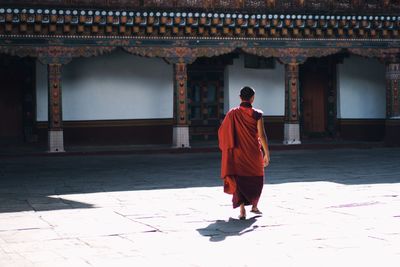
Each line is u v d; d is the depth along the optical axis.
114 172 22.11
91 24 28.47
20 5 27.47
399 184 17.58
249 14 30.23
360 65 36.25
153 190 16.98
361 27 31.77
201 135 34.62
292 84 31.52
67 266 8.59
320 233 10.56
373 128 36.44
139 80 33.09
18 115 31.77
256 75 34.88
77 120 32.19
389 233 10.45
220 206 13.92
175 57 30.03
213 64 34.56
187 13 29.45
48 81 28.58
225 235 10.55
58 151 28.75
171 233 10.80
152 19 29.08
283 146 31.30
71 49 28.67
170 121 33.56
